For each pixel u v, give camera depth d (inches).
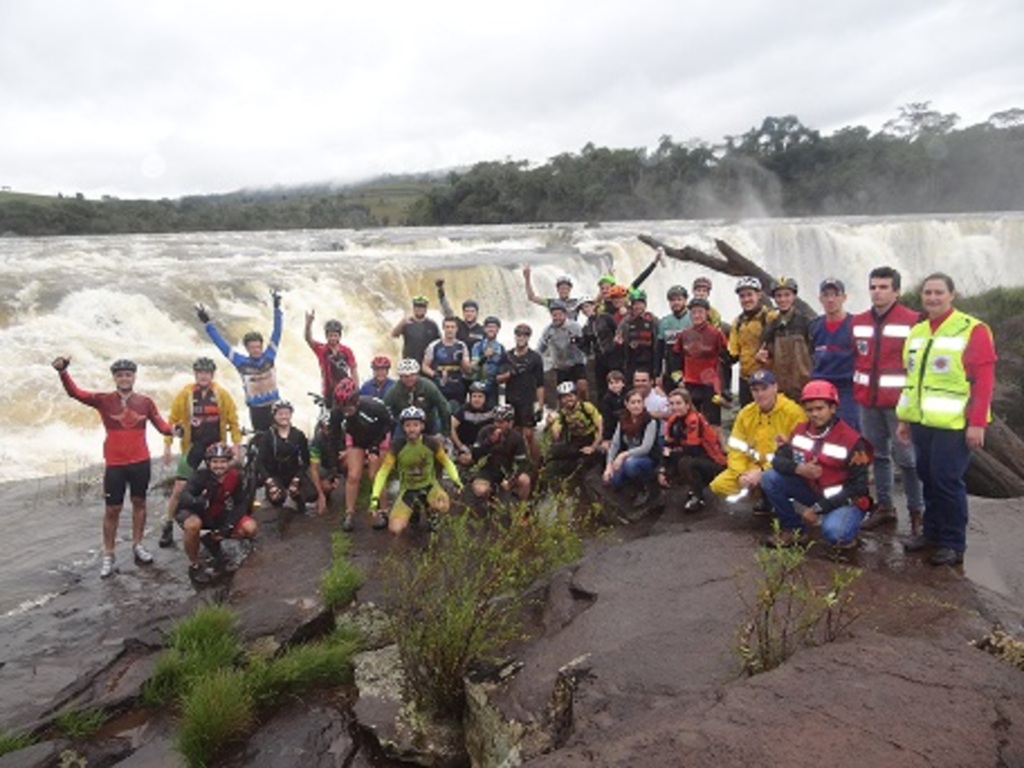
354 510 301.6
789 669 125.1
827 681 120.3
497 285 792.9
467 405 331.9
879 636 138.0
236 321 616.7
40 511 337.7
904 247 1266.0
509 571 200.8
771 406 243.6
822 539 217.9
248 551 281.9
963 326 192.9
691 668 146.7
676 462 283.4
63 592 259.8
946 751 102.1
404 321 387.2
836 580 155.1
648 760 103.0
